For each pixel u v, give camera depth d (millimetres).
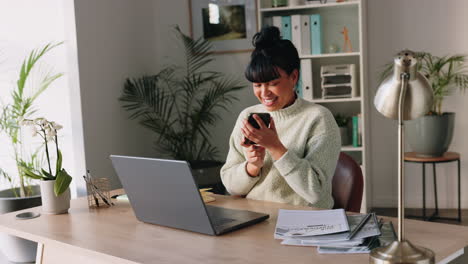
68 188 1920
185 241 1459
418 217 4098
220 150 4562
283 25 4129
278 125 2045
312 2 4016
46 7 3662
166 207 1576
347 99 4004
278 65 1819
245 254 1321
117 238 1530
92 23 3660
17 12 3732
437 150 3902
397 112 1161
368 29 4312
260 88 1892
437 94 3969
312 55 4043
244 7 4352
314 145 1910
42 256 1695
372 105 4402
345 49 4238
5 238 2746
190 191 1466
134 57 4184
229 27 4402
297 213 1621
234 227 1536
